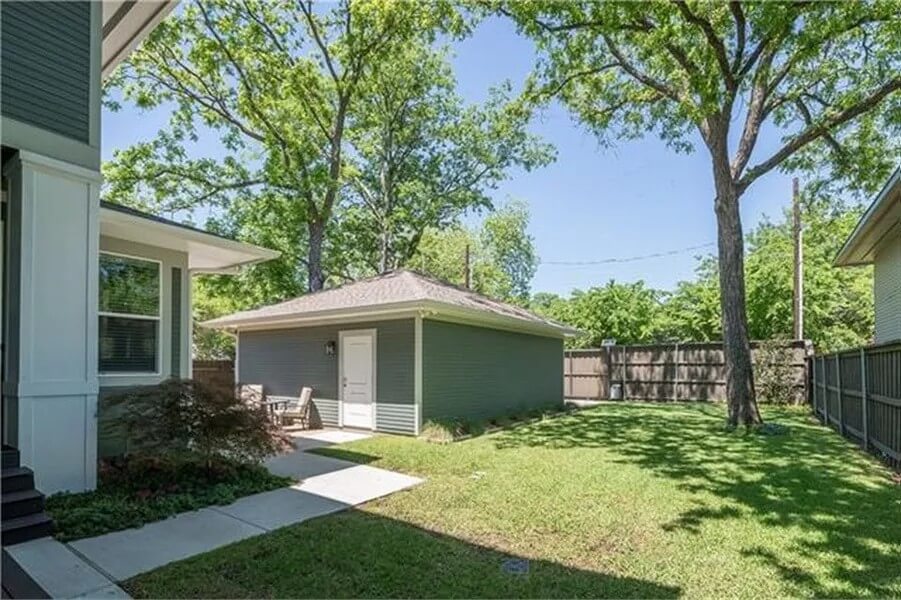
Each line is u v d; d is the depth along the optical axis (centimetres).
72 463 489
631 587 327
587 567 358
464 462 689
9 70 468
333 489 553
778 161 1027
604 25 912
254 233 1772
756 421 965
